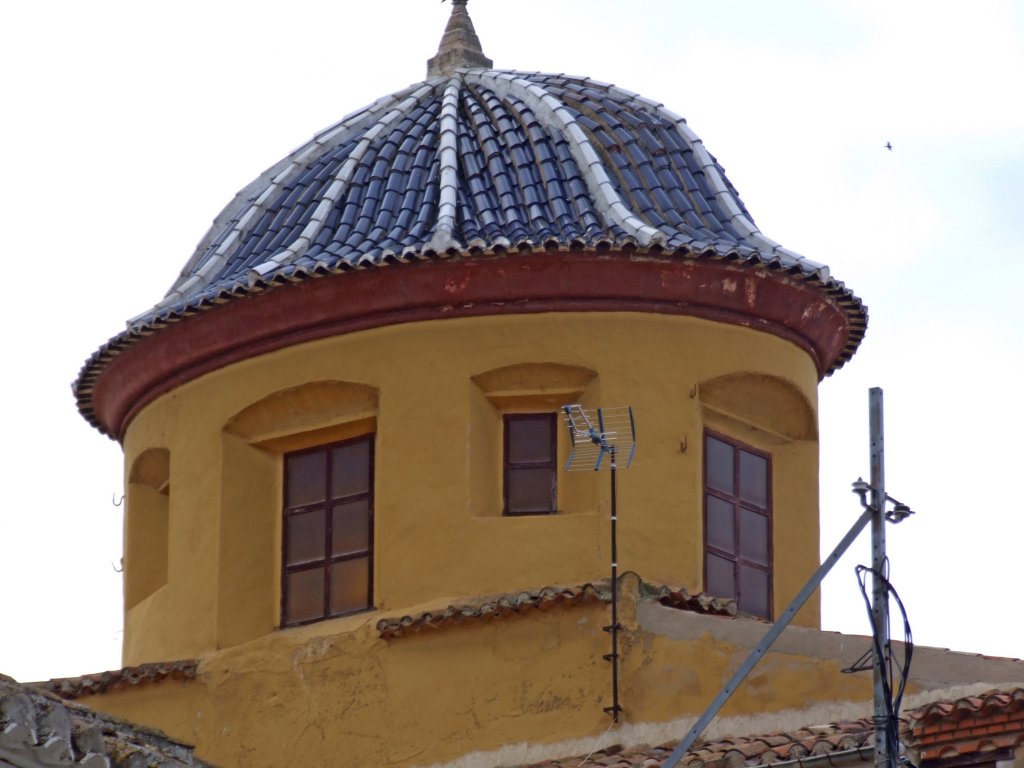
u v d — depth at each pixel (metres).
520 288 26.22
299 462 27.20
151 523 28.64
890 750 20.42
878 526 20.73
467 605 25.52
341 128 29.55
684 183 28.12
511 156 27.86
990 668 22.34
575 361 26.20
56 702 18.91
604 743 24.66
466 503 26.00
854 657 23.64
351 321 26.62
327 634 26.19
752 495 27.25
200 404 27.53
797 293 27.03
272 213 28.67
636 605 24.98
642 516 25.88
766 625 24.28
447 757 25.27
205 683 26.62
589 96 29.12
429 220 27.08
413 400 26.31
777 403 27.41
